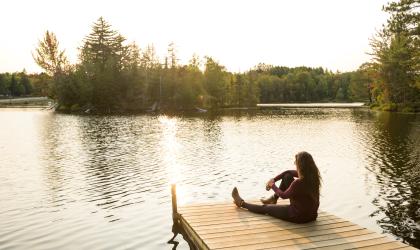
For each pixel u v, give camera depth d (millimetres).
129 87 91812
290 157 22344
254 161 21016
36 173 17766
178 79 96938
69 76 89438
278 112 77750
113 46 100625
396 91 72188
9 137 32688
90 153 23734
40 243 9438
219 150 25094
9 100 128250
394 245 7371
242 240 7641
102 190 14633
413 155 22203
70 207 12422
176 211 10094
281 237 7785
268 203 9906
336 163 20266
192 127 42594
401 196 13719
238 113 74688
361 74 108375
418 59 59375
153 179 16578
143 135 34312
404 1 48906
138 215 11539
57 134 35219
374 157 21891
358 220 11227
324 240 7609
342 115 64000
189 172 18078
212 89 109188
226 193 14336
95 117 61281
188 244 9180
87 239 9664
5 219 11234
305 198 8492
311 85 174250
